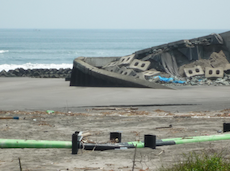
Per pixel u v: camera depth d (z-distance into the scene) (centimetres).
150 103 4419
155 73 7119
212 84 6600
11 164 1561
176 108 4075
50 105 4325
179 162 1529
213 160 1412
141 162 1588
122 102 4531
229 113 3575
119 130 2597
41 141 2012
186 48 7569
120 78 6481
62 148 1983
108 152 1839
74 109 4019
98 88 6219
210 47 7806
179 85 6531
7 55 19550
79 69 7006
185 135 2309
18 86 6856
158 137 2248
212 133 2394
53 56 19750
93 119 3200
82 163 1583
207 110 3909
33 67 14038
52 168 1479
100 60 7888
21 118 3188
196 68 7319
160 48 7775
